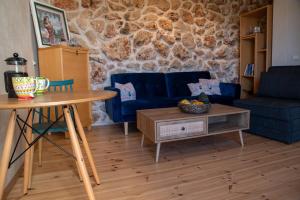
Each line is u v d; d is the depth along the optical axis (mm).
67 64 3062
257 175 2027
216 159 2412
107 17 3869
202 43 4617
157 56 4285
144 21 4113
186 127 2451
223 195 1724
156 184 1919
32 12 3051
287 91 3338
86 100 1311
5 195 1762
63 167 2291
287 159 2352
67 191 1841
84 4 3725
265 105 2969
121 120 3312
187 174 2088
